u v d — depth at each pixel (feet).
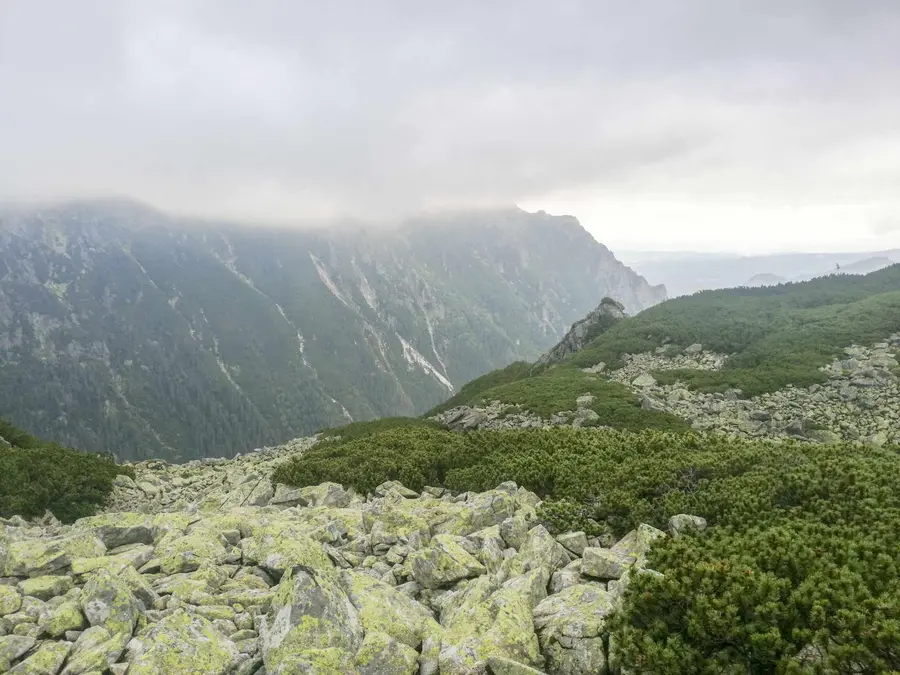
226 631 32.55
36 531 62.28
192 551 43.34
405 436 103.30
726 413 144.66
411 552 45.06
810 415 135.13
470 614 32.83
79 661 27.89
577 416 149.18
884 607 26.05
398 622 33.14
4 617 32.14
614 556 40.29
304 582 32.07
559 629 31.58
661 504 52.26
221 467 144.97
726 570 30.76
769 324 246.68
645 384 186.60
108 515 50.39
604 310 330.13
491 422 159.74
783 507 48.55
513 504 56.24
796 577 31.86
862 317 221.05
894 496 45.65
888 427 120.78
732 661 26.58
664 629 28.89
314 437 194.39
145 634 29.99
